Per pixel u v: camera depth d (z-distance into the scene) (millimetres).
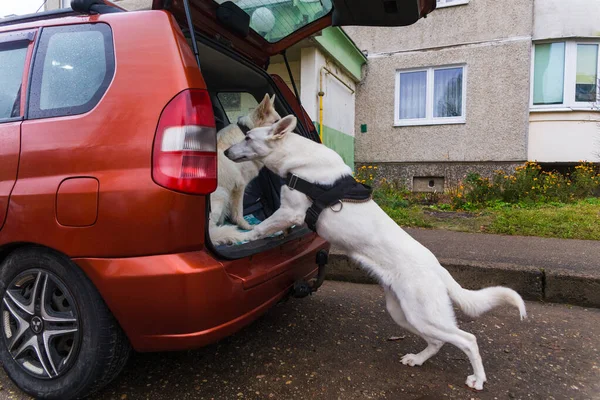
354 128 10094
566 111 8648
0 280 2088
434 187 9578
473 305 2279
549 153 8844
